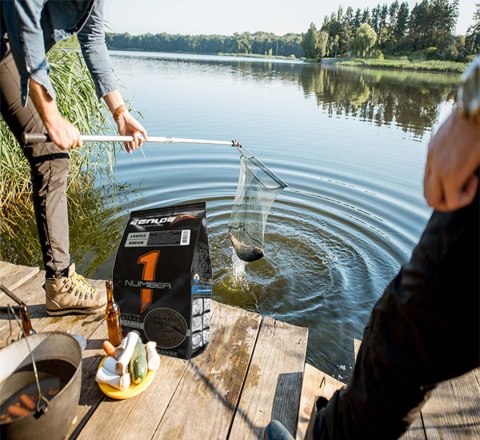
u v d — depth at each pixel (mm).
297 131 7160
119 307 1636
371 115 9086
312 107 9938
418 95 12602
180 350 1547
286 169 5086
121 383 1354
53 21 1512
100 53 1869
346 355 2301
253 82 15945
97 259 3111
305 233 3559
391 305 708
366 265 3115
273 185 2646
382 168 5219
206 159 5285
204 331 1606
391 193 4434
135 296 1608
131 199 4086
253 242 2602
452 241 583
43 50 1320
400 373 689
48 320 1771
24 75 1316
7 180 3832
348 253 3279
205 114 8281
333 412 891
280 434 1151
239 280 2889
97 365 1518
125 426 1271
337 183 4688
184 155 5398
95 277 2889
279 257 3186
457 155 513
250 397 1404
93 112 4172
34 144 1536
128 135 2035
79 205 3932
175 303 1545
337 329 2484
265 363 1562
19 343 1239
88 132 4023
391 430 763
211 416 1324
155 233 1638
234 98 10875
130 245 1658
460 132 508
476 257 564
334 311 2629
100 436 1235
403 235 3545
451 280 593
